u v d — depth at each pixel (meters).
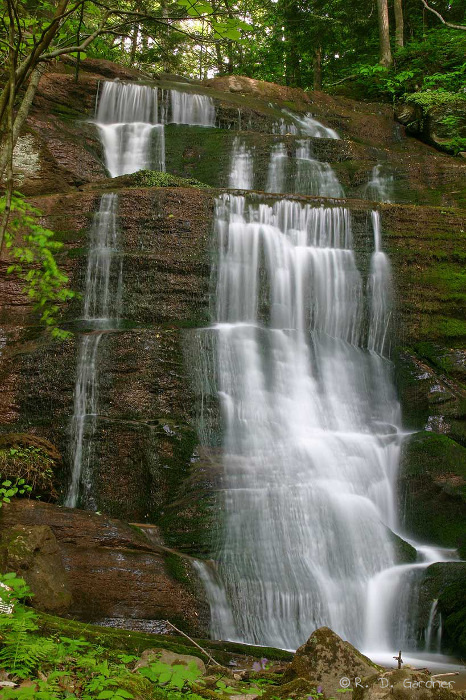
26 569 6.53
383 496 10.74
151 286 12.35
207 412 10.88
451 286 13.67
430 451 10.84
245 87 21.84
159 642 5.66
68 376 10.62
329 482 10.07
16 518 7.47
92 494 9.80
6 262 11.84
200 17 4.61
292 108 21.69
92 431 10.06
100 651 4.68
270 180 17.39
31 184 14.80
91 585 7.13
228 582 8.16
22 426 10.30
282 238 13.52
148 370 10.77
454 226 14.22
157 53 24.39
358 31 30.17
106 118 18.56
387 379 12.93
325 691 4.11
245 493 9.27
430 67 25.27
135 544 7.69
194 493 9.43
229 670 5.28
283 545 8.92
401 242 13.98
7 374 10.62
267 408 11.45
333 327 13.37
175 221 12.95
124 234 12.76
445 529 10.23
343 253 13.75
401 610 8.73
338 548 9.19
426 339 13.26
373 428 12.16
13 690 3.23
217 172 17.61
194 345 11.24
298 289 13.34
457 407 11.98
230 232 13.21
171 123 19.03
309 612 8.43
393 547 9.50
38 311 11.84
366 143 21.66
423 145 22.25
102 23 4.63
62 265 12.16
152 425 10.19
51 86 17.81
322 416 11.90
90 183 14.83
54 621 5.20
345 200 14.31
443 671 7.05
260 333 12.13
